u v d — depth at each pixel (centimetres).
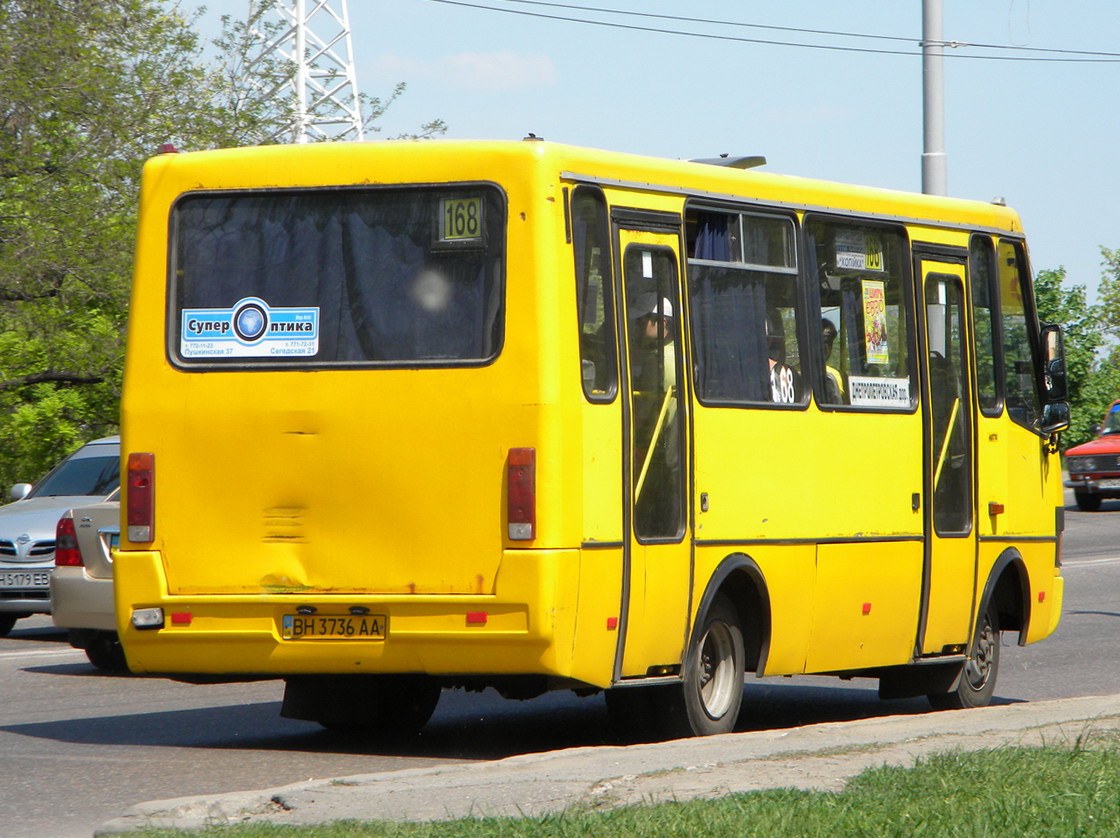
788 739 1346
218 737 1631
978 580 1852
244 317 1417
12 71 3688
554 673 1330
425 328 1370
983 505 1864
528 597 1319
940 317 1820
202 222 1439
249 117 4131
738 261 1553
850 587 1661
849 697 2077
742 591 1559
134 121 3931
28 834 1153
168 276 1439
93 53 3878
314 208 1414
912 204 1789
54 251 3744
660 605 1430
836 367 1664
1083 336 7950
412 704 1647
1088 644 2600
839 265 1683
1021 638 1955
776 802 1051
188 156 1448
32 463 3953
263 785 1342
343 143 1413
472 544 1341
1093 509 5953
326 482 1380
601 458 1372
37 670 2248
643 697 1491
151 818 1110
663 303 1457
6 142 3800
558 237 1352
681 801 1079
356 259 1398
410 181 1384
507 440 1334
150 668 1429
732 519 1514
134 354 1438
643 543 1410
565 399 1338
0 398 3897
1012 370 1942
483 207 1364
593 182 1394
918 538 1753
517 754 1518
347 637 1372
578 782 1164
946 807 1029
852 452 1666
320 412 1384
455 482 1346
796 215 1625
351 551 1372
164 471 1421
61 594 2175
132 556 1422
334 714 1595
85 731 1673
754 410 1545
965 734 1369
